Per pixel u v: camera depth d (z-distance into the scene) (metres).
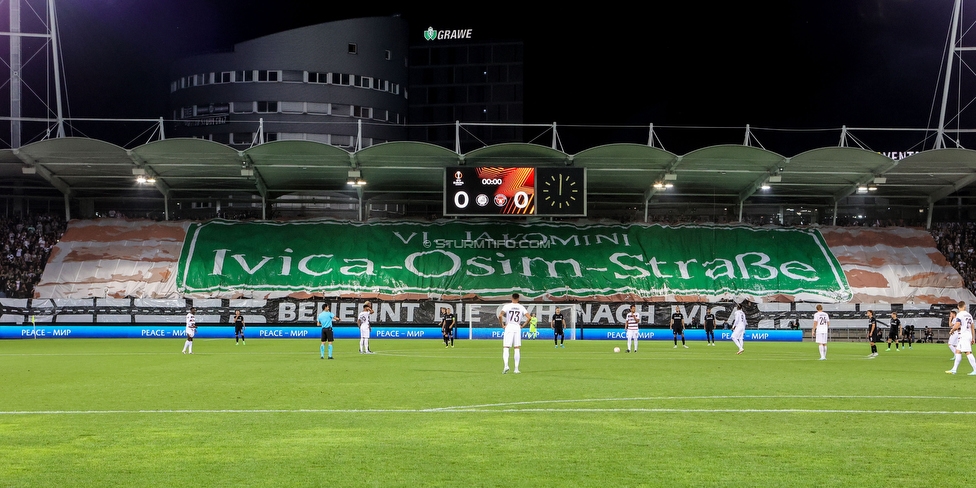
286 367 24.89
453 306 56.00
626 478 8.41
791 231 64.25
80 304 53.88
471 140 103.31
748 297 57.81
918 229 65.00
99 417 12.91
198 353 34.19
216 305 55.44
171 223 63.03
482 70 103.50
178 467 8.93
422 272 59.47
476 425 11.96
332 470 8.78
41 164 57.03
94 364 26.66
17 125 56.97
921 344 49.75
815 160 55.19
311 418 12.72
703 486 8.08
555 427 11.76
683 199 68.38
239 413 13.35
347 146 88.44
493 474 8.59
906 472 8.70
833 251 62.22
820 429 11.59
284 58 87.25
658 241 63.12
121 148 52.88
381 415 13.06
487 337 55.44
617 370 23.52
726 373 22.36
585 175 56.00
